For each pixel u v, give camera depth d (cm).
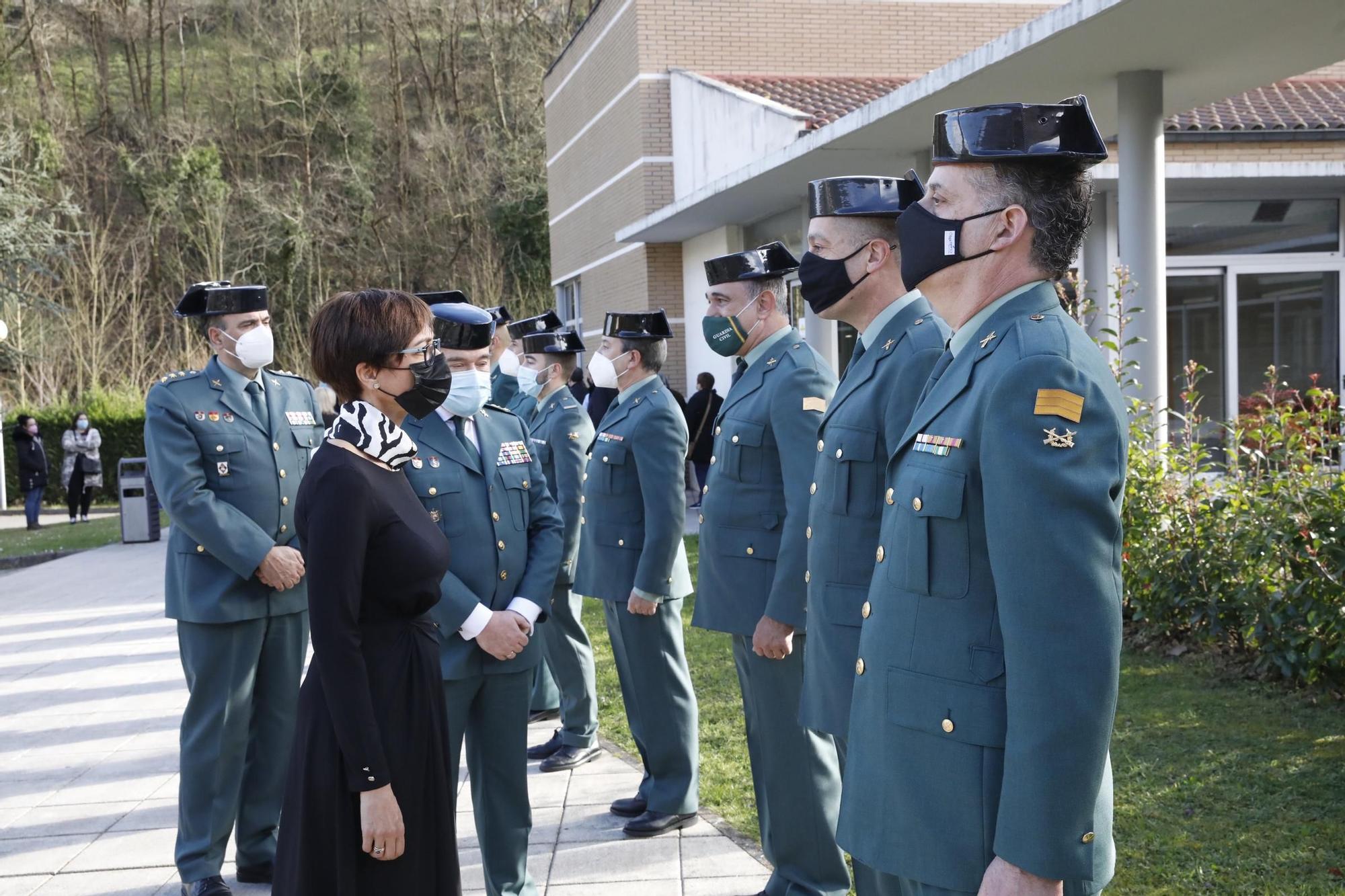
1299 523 487
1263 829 363
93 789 486
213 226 3131
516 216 3212
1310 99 1331
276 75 3584
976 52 682
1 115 2994
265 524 384
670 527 403
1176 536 577
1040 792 162
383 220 3491
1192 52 655
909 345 265
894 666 190
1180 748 437
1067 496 164
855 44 1598
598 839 404
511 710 324
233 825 377
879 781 192
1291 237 1204
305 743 241
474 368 327
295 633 392
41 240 2125
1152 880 335
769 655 314
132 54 3675
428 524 257
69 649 803
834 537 271
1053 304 186
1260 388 1205
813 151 929
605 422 441
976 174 188
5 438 2247
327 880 238
